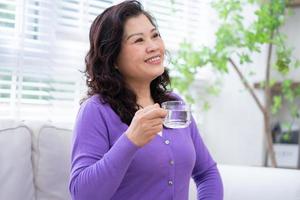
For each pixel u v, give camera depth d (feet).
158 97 5.05
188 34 8.76
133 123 3.60
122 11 4.44
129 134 3.59
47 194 5.16
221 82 9.12
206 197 4.98
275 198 5.32
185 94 8.33
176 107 3.82
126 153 3.57
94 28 4.61
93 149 4.00
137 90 4.75
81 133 4.10
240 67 8.81
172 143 4.37
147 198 4.13
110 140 4.21
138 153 4.09
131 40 4.38
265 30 7.79
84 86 6.76
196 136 5.28
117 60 4.54
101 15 4.59
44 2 6.31
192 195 5.78
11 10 5.90
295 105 8.72
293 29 8.79
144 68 4.40
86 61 4.71
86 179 3.67
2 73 5.84
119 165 3.57
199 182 5.18
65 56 6.64
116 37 4.40
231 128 9.00
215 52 7.96
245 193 5.50
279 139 8.66
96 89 4.50
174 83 7.97
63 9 6.59
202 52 8.00
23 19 5.94
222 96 9.11
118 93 4.45
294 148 8.48
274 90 8.67
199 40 8.95
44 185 5.16
